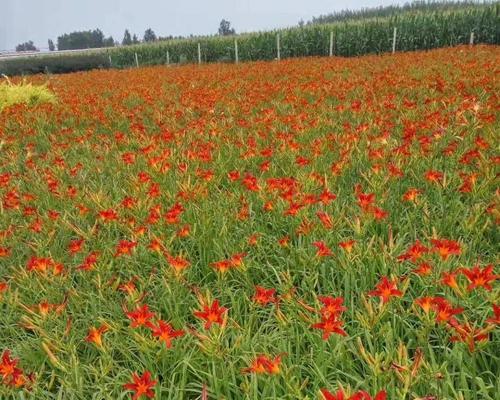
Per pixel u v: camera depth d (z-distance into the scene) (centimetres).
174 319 324
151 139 747
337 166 508
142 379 232
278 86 1176
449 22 2636
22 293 380
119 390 284
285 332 299
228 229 436
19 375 261
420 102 885
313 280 357
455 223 420
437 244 295
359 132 645
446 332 293
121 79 1916
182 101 1092
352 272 337
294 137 694
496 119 677
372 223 413
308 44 3003
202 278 401
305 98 1041
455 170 504
